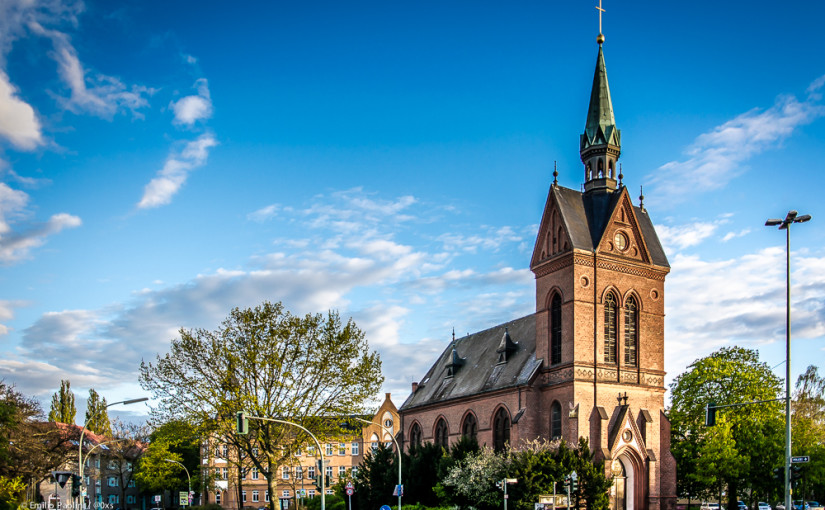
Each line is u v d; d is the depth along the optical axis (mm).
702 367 76438
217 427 61281
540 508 48125
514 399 67938
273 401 62312
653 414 64812
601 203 67500
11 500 64000
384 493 67562
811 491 85062
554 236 66625
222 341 63281
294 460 65188
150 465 111375
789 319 36656
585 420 61312
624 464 62469
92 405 128750
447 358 92625
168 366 62344
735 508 73875
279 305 64375
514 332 78312
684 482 79250
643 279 67062
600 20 71375
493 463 59062
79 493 50000
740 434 72375
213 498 120625
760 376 74688
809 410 81625
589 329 63281
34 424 81750
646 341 66000
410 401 92000
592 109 70312
